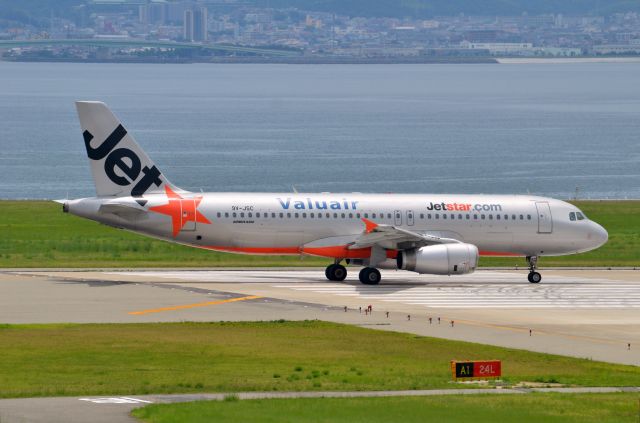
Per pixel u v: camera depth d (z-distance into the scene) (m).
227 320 161.50
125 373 120.75
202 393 105.69
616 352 143.12
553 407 99.00
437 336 152.12
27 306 169.00
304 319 163.75
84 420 88.19
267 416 91.12
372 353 138.00
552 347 145.88
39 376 117.81
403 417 92.75
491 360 133.88
